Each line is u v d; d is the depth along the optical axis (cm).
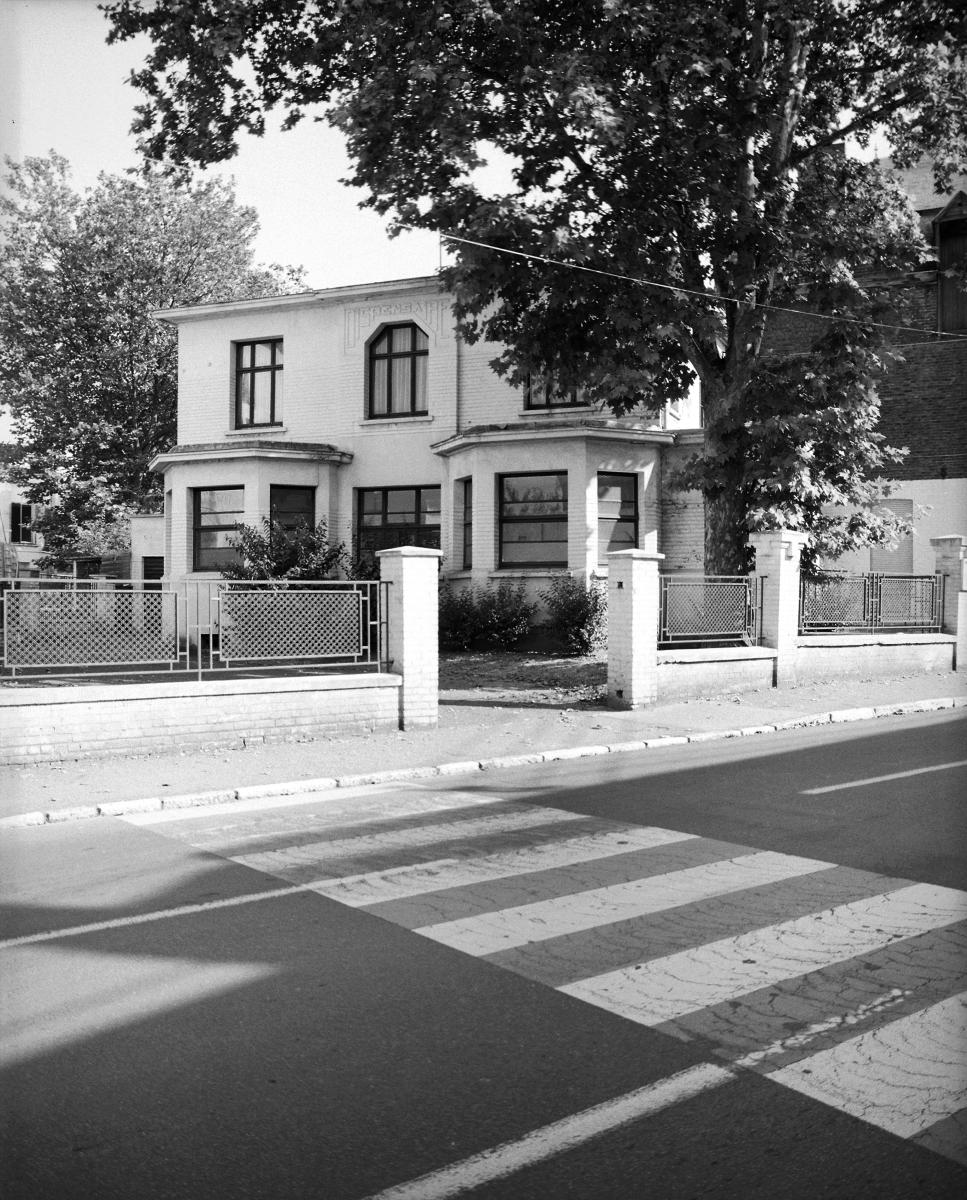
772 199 1791
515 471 2359
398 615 1323
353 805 920
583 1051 418
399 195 1705
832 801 920
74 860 723
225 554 2608
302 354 2719
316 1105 375
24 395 3819
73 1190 323
